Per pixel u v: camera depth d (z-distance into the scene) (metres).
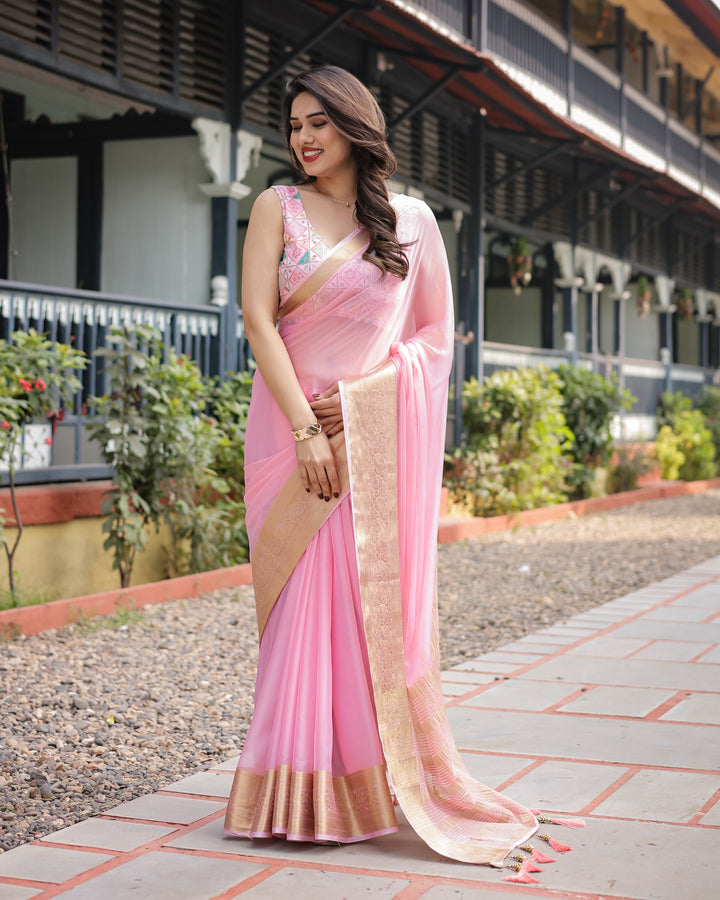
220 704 4.66
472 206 13.63
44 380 6.68
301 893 2.59
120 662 5.37
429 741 2.99
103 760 3.88
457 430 12.39
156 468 7.16
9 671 5.12
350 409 2.92
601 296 21.44
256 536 3.04
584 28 18.58
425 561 3.06
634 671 5.05
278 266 3.00
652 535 11.11
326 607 2.94
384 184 3.05
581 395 13.92
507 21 13.30
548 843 2.89
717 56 19.20
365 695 2.94
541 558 9.35
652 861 2.77
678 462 18.20
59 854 2.89
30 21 7.57
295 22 10.08
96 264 9.85
